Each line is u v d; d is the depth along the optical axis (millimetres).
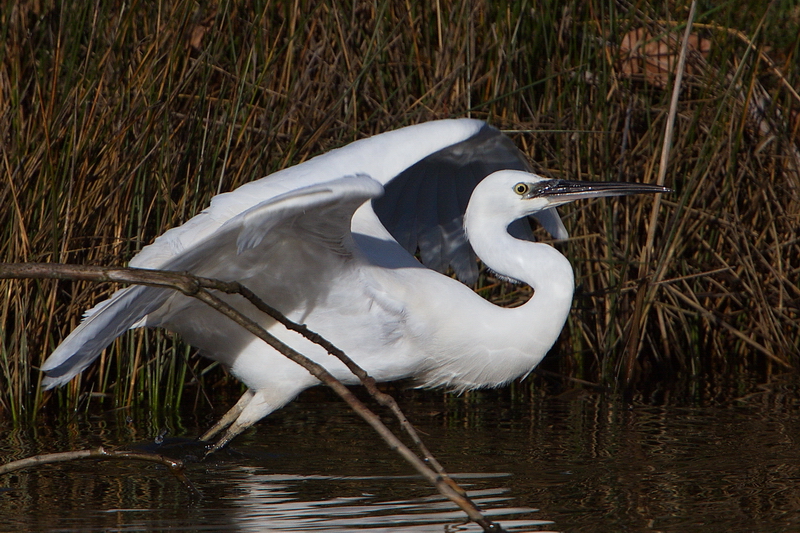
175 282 4746
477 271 10062
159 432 8273
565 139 10891
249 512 5910
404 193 9531
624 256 11047
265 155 9836
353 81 10281
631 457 7180
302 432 8258
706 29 12375
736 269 11672
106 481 6691
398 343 7797
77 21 9242
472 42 10883
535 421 8594
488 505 5996
